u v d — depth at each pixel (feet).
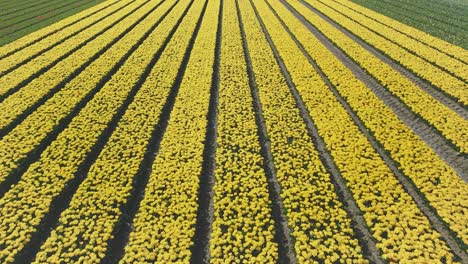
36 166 46.16
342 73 68.59
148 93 63.21
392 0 124.67
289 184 42.70
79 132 52.90
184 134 51.96
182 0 128.77
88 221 38.50
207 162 47.65
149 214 38.99
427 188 41.45
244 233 37.06
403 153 47.09
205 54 79.10
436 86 63.62
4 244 36.65
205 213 40.06
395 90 62.08
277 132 52.34
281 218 39.32
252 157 47.42
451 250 35.29
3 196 42.96
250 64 75.97
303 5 120.37
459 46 83.10
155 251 34.96
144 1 128.36
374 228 36.78
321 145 50.44
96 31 95.14
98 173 45.01
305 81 65.92
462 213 38.45
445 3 119.85
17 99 61.46
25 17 112.78
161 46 84.43
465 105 58.08
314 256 34.47
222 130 52.95
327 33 90.58
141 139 50.85
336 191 42.37
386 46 81.30
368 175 43.57
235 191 42.24
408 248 34.63
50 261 34.65
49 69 73.41
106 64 74.64
